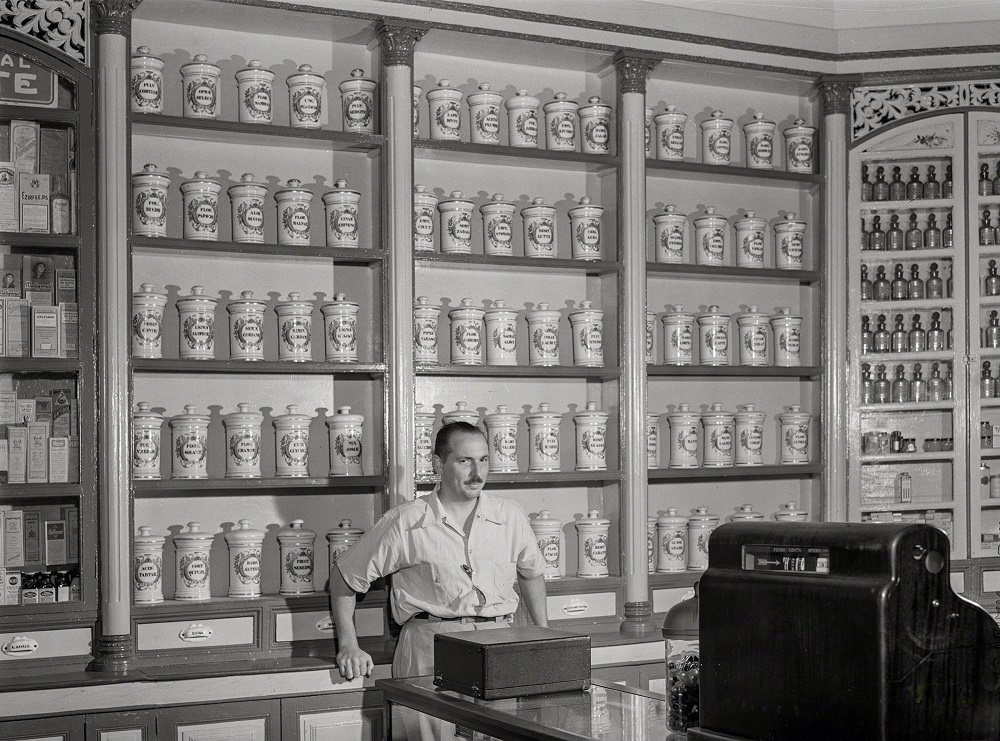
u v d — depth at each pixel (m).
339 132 3.99
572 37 4.27
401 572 3.63
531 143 4.31
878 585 1.79
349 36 4.17
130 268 3.67
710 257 4.54
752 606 1.98
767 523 2.05
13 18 3.58
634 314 4.34
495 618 3.59
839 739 1.83
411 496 3.96
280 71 4.16
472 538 3.58
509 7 4.16
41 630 3.54
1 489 3.51
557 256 4.54
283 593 3.88
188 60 4.04
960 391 4.64
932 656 1.81
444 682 2.64
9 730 3.36
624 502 4.30
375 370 3.97
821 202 4.70
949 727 1.82
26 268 3.62
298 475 3.87
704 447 4.54
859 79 4.65
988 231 4.70
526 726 2.24
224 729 3.59
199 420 3.78
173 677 3.54
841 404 4.64
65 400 3.63
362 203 4.20
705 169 4.53
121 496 3.59
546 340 4.24
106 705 3.46
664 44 4.41
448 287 4.36
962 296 4.65
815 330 4.74
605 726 2.23
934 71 4.63
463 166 4.40
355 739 3.75
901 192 4.71
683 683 2.20
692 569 4.45
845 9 4.67
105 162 3.62
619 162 4.37
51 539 3.60
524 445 4.44
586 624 4.21
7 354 3.58
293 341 3.89
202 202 3.82
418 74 4.37
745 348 4.61
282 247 3.88
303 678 3.69
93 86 3.65
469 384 4.36
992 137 4.70
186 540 3.75
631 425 4.31
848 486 4.63
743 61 4.53
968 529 4.64
